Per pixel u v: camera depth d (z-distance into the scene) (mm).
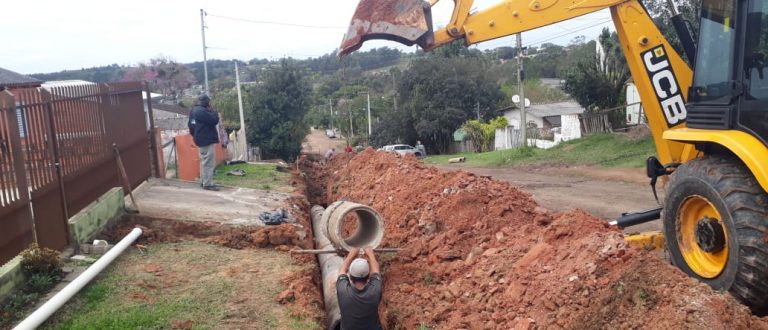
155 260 7688
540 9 7547
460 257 7898
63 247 7480
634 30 7453
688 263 5781
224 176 16141
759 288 4930
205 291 6641
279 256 8172
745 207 5027
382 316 7062
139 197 10930
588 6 7469
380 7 7562
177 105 47094
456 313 6398
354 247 8227
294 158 39938
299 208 12172
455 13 7680
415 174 11938
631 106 31172
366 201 12883
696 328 4391
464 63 51062
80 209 8180
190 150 17078
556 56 80625
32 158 6840
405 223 9734
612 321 4961
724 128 5621
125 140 10734
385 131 53188
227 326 5738
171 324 5668
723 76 5730
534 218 8102
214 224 9359
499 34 7656
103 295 6332
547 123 50281
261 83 41031
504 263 6836
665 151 7543
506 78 72188
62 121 7758
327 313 7039
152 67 62312
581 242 6098
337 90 92938
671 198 6031
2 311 5645
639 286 5004
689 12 17797
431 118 49125
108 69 78875
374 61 111562
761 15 5352
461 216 8727
